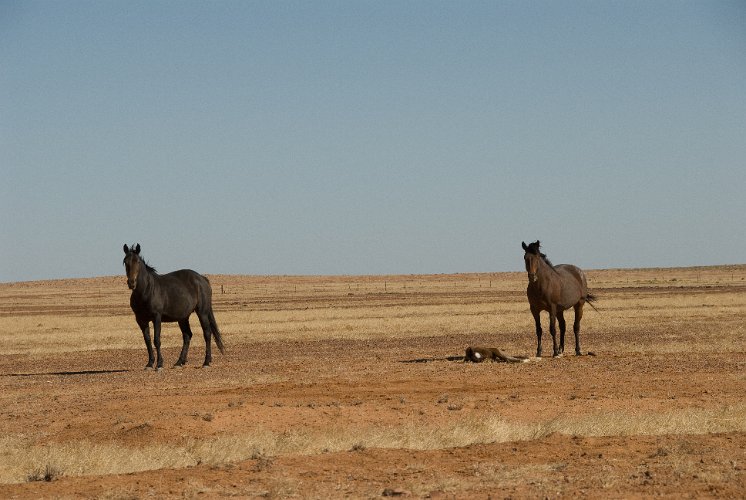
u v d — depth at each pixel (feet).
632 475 37.42
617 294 286.87
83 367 101.24
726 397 61.11
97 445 47.44
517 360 88.33
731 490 33.86
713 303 211.82
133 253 89.86
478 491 35.17
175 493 36.04
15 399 70.59
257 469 40.14
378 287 491.72
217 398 64.39
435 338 129.29
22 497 35.91
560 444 44.78
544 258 92.12
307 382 74.54
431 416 55.42
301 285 577.02
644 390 65.62
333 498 34.35
